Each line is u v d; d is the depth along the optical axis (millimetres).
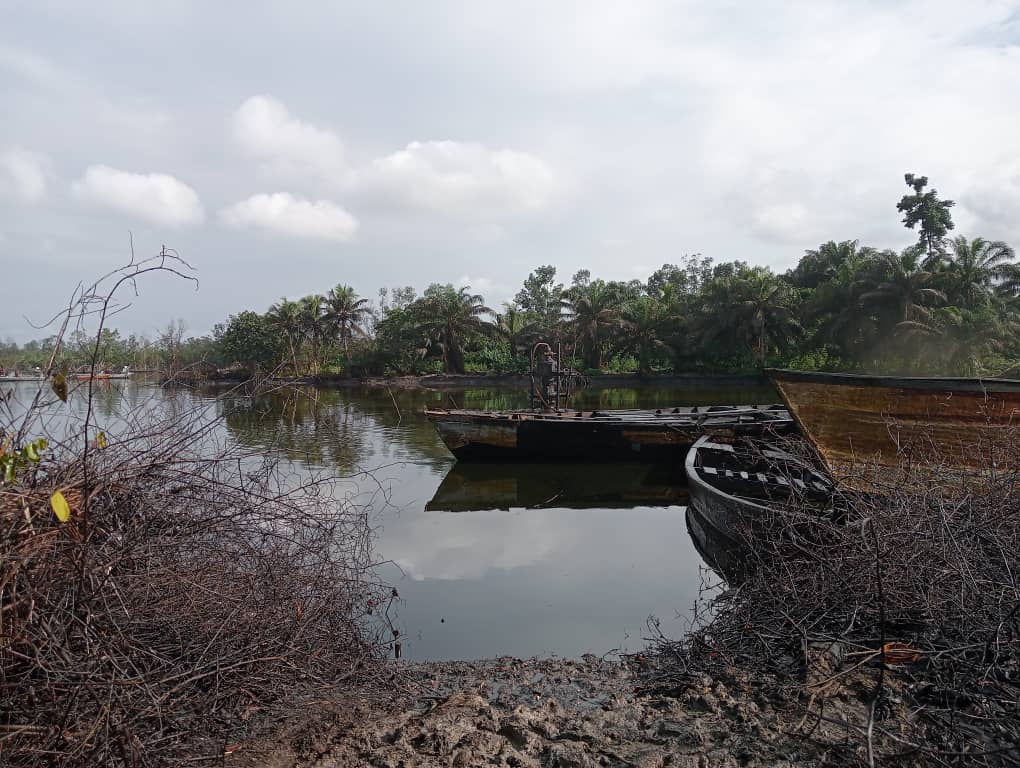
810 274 54188
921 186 52719
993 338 37531
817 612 4621
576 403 32062
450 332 51750
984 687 3613
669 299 53562
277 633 3771
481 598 6797
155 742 2949
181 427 3904
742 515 7332
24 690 2705
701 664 4594
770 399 34250
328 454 13953
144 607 3303
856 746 3299
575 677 4766
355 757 3314
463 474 14109
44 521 2859
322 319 46469
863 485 6738
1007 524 4734
